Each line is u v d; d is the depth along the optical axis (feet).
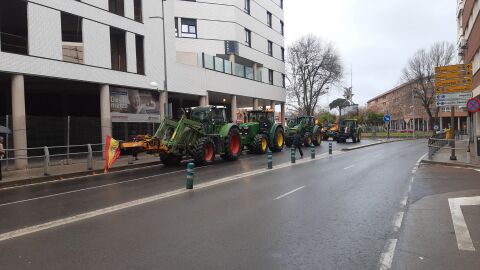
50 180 52.49
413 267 17.69
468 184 41.57
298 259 18.72
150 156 79.25
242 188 39.19
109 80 78.43
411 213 28.12
